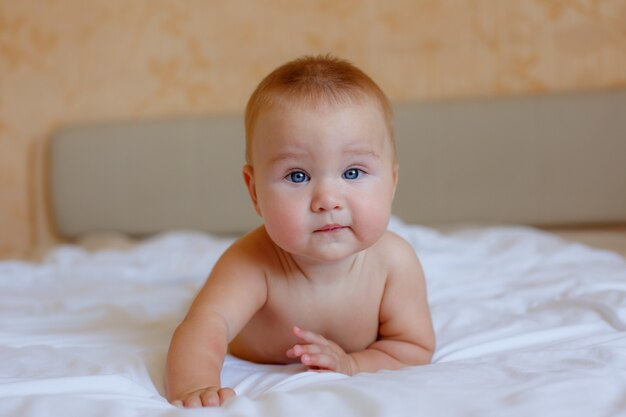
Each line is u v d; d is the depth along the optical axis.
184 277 1.57
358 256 0.86
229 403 0.63
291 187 0.75
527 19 2.22
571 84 2.20
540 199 2.12
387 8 2.32
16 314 1.18
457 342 0.91
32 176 2.58
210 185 2.36
